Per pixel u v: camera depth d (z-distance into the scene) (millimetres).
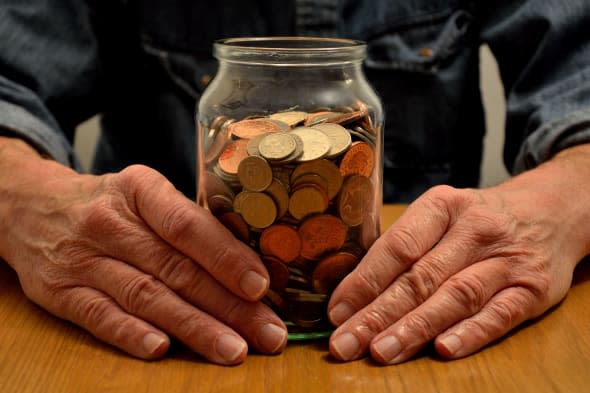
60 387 618
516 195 770
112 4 1258
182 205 656
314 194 620
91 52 1192
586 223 794
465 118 1319
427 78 1270
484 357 668
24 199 782
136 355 665
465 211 710
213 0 1252
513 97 1108
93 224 691
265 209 627
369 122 666
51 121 1048
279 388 616
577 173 837
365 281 658
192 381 626
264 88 656
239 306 656
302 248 640
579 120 903
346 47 655
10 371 643
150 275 671
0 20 1110
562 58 1072
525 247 712
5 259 818
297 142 617
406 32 1265
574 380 631
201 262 646
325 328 689
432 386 621
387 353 645
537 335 708
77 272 706
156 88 1294
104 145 1361
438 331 662
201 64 1274
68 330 718
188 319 655
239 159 629
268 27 1263
